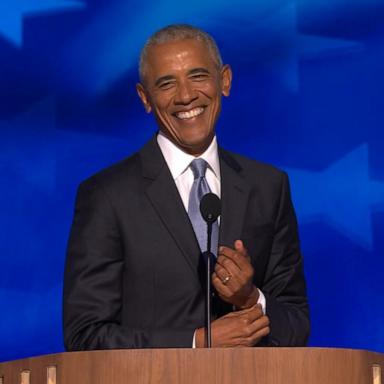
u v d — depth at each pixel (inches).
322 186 711.7
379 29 713.6
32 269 707.4
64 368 362.3
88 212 456.1
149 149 470.3
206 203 417.7
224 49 715.4
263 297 440.8
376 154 710.5
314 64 714.2
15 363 373.1
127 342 418.6
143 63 459.5
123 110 714.2
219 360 353.4
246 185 468.1
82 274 445.4
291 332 445.4
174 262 444.8
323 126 713.6
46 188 710.5
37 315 705.6
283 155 714.2
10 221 707.4
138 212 451.5
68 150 711.7
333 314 708.0
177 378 353.7
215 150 468.4
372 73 713.6
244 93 715.4
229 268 419.5
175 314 441.1
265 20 715.4
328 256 709.9
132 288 446.6
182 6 715.4
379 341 705.6
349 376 356.8
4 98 711.1
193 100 450.3
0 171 708.7
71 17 714.2
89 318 435.2
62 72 714.2
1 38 713.0
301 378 353.4
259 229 463.2
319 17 714.2
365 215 709.3
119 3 714.8
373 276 706.8
